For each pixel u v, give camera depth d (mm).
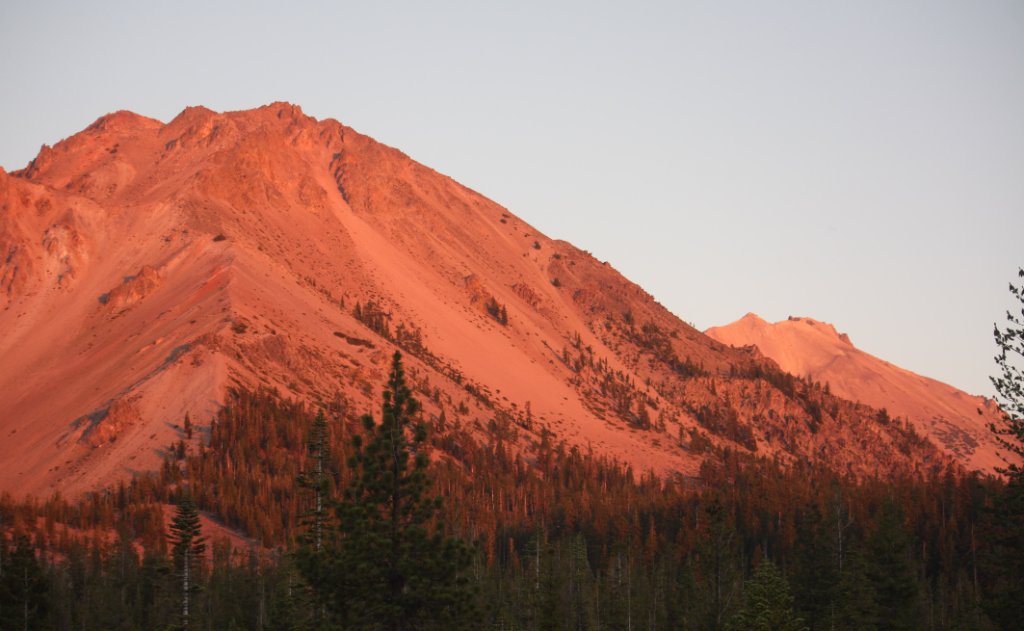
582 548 156000
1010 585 74438
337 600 63188
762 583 98500
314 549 63969
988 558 75375
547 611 122688
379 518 63594
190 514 97375
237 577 150375
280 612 93312
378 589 62906
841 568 123875
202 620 126188
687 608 128500
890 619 100562
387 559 63312
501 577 162125
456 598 62938
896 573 102875
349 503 63844
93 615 142625
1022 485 70875
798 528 181500
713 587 107562
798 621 97500
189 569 97875
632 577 155250
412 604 62969
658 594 145000
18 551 104438
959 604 134250
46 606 105062
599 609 138375
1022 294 67312
